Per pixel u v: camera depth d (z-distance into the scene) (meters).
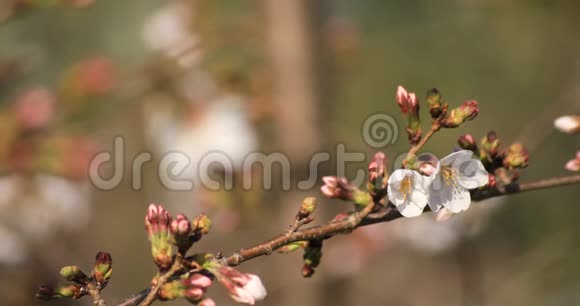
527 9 9.10
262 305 7.96
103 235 10.34
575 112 7.27
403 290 11.06
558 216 11.36
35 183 6.90
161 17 7.89
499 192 3.63
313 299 7.83
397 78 11.04
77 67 6.79
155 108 7.30
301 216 3.30
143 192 10.05
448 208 3.23
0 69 7.98
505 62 11.29
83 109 6.73
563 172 11.59
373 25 11.04
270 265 8.38
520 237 11.07
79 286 3.21
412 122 3.32
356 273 8.13
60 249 7.48
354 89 10.44
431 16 11.08
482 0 9.32
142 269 11.09
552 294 8.86
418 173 3.21
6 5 6.32
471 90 11.54
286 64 7.32
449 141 8.89
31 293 7.22
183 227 3.09
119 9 10.92
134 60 10.62
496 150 3.62
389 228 8.48
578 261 8.75
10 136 6.44
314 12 7.46
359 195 3.42
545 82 11.14
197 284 3.07
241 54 7.93
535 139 7.29
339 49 8.10
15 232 7.11
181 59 7.33
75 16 10.60
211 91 7.34
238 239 9.40
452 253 8.84
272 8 7.38
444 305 10.70
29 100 6.56
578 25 9.73
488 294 8.74
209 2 7.78
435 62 11.33
